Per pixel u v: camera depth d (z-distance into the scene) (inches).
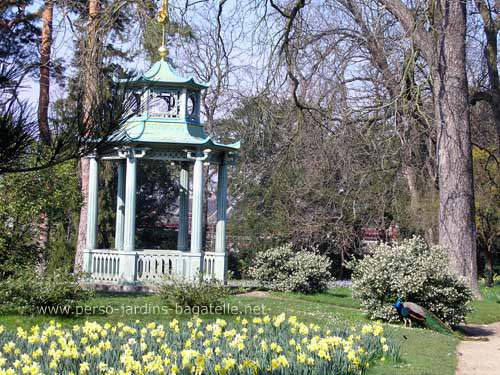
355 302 684.7
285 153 890.7
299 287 740.0
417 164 970.7
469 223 771.4
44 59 673.6
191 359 276.1
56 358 281.4
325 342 314.5
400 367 355.6
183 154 684.7
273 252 762.8
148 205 1382.9
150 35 869.2
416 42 754.8
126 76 281.1
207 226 1325.0
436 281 549.0
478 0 872.3
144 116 669.9
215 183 1382.9
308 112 832.3
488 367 382.6
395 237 1104.2
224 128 1141.1
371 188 999.6
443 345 452.4
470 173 776.3
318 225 1042.1
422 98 852.0
